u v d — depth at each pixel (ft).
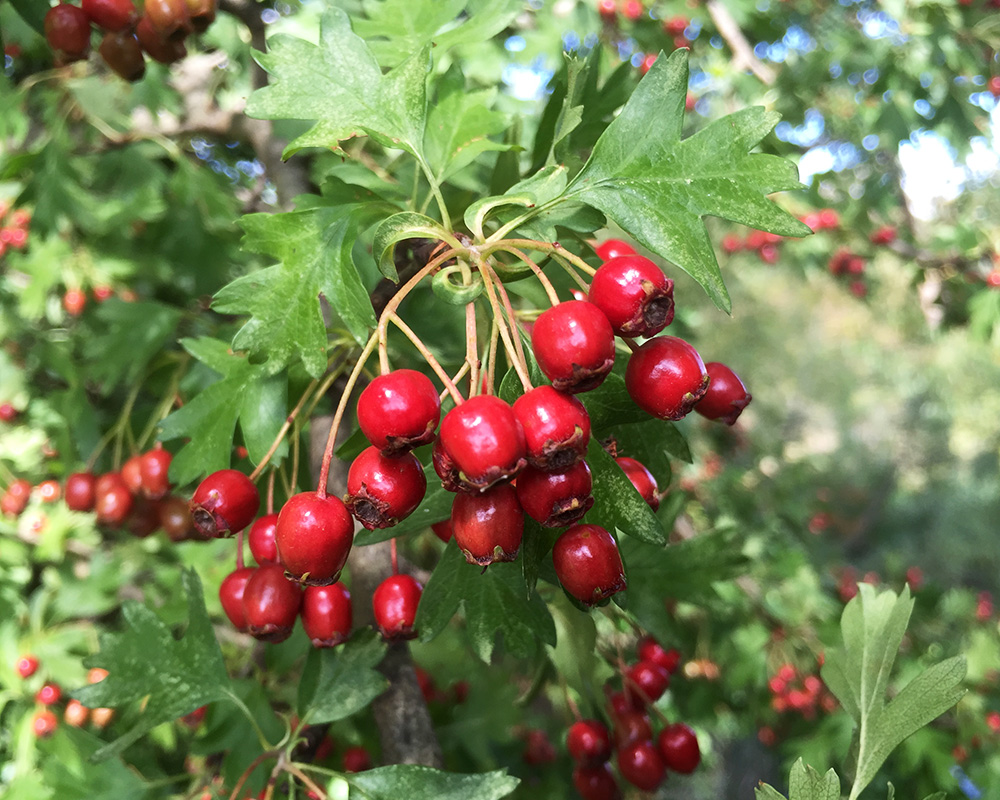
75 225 1.01
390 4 0.48
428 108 0.44
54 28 0.51
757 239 1.82
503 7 0.47
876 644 0.37
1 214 1.04
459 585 0.38
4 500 0.95
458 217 0.49
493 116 0.44
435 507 0.37
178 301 1.15
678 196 0.33
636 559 0.54
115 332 0.74
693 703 1.12
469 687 0.88
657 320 0.31
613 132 0.34
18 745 0.84
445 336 0.69
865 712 0.36
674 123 0.34
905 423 5.42
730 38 1.27
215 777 0.55
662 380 0.32
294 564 0.32
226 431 0.43
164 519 0.60
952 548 4.42
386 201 0.41
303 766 0.42
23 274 1.10
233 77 1.02
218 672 0.45
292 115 0.38
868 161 1.72
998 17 1.32
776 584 1.24
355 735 0.69
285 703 0.63
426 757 0.47
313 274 0.39
